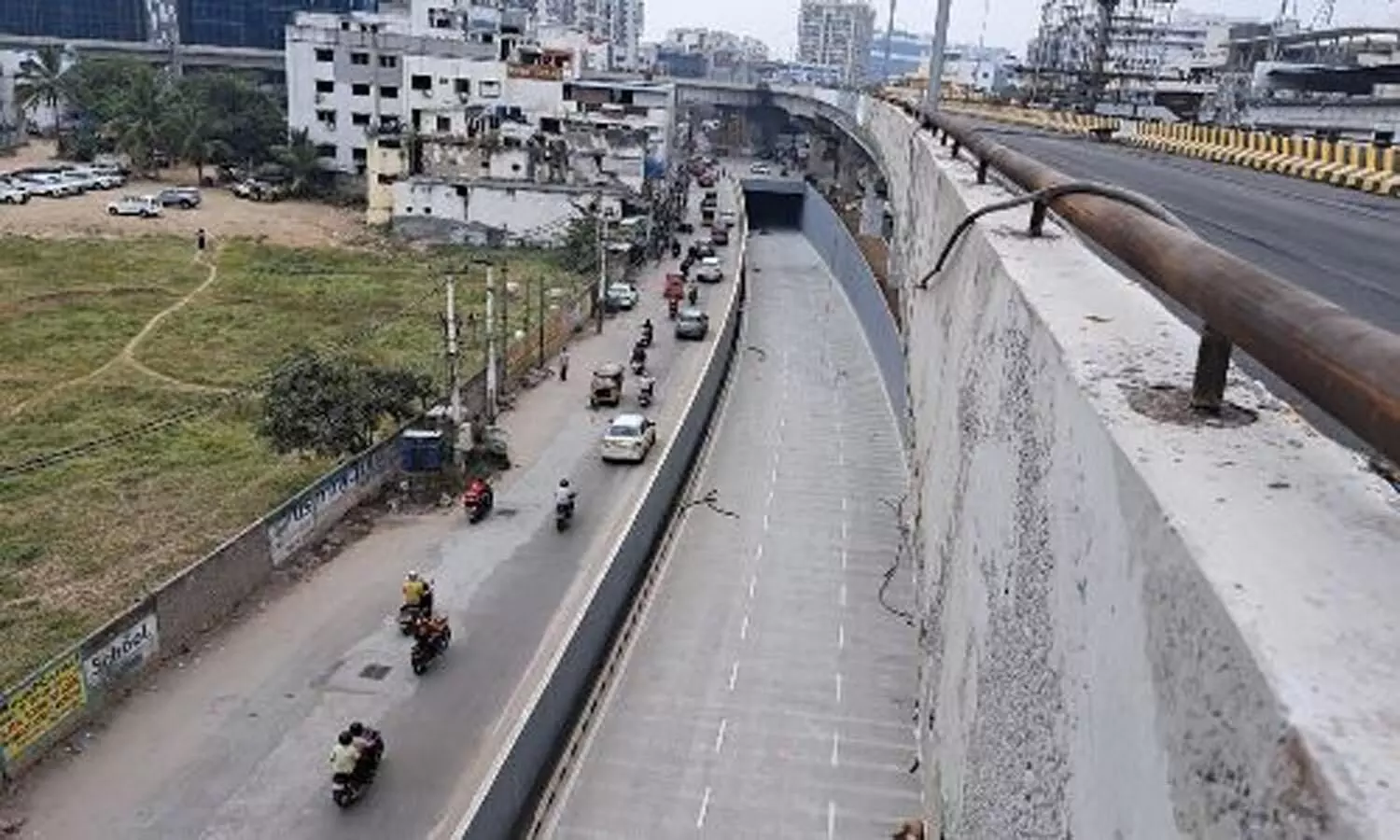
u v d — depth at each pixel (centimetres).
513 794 1289
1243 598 275
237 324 3672
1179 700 303
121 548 2012
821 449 2778
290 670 1634
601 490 2458
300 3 10506
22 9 10312
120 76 7156
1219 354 409
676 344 3791
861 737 1530
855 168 6144
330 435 2288
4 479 2302
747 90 9419
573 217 5044
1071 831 421
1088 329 562
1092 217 594
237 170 6544
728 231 6169
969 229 1079
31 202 5534
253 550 1850
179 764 1403
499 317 3772
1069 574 462
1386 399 237
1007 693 596
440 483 2362
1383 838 195
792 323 4231
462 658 1709
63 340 3391
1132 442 389
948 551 1000
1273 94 4066
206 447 2544
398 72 6206
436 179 5256
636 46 15625
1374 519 321
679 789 1405
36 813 1295
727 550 2147
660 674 1672
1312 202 1709
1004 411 705
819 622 1861
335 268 4606
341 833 1307
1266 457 370
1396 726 225
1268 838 235
